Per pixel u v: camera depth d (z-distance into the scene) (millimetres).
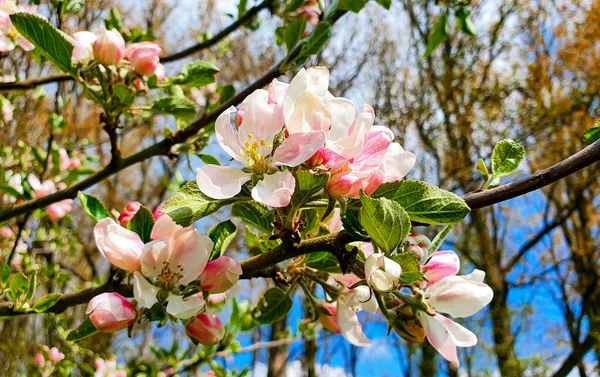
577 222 2156
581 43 1863
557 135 1914
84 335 263
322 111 222
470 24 591
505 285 2236
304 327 799
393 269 206
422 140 2213
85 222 1805
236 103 468
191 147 494
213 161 490
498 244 2363
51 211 684
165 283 234
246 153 230
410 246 235
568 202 2150
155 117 890
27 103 1130
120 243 232
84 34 372
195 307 232
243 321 649
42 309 327
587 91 1857
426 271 228
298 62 467
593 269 2078
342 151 225
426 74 2186
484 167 241
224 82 2023
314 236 271
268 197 213
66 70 360
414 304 214
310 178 213
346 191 219
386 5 501
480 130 2092
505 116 2031
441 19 586
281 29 577
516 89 2029
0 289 366
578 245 2121
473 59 2107
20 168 821
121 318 235
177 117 402
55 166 693
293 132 223
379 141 228
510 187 226
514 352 2004
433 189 219
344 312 285
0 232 805
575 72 1911
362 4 489
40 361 834
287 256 240
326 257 284
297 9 571
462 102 2088
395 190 221
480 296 216
